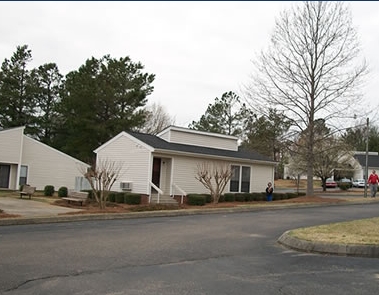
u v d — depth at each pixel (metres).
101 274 7.27
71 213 16.67
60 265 7.84
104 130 39.25
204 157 26.38
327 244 9.75
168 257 8.91
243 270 7.88
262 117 28.83
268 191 27.84
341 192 42.25
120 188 25.17
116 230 12.88
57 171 35.91
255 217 17.33
